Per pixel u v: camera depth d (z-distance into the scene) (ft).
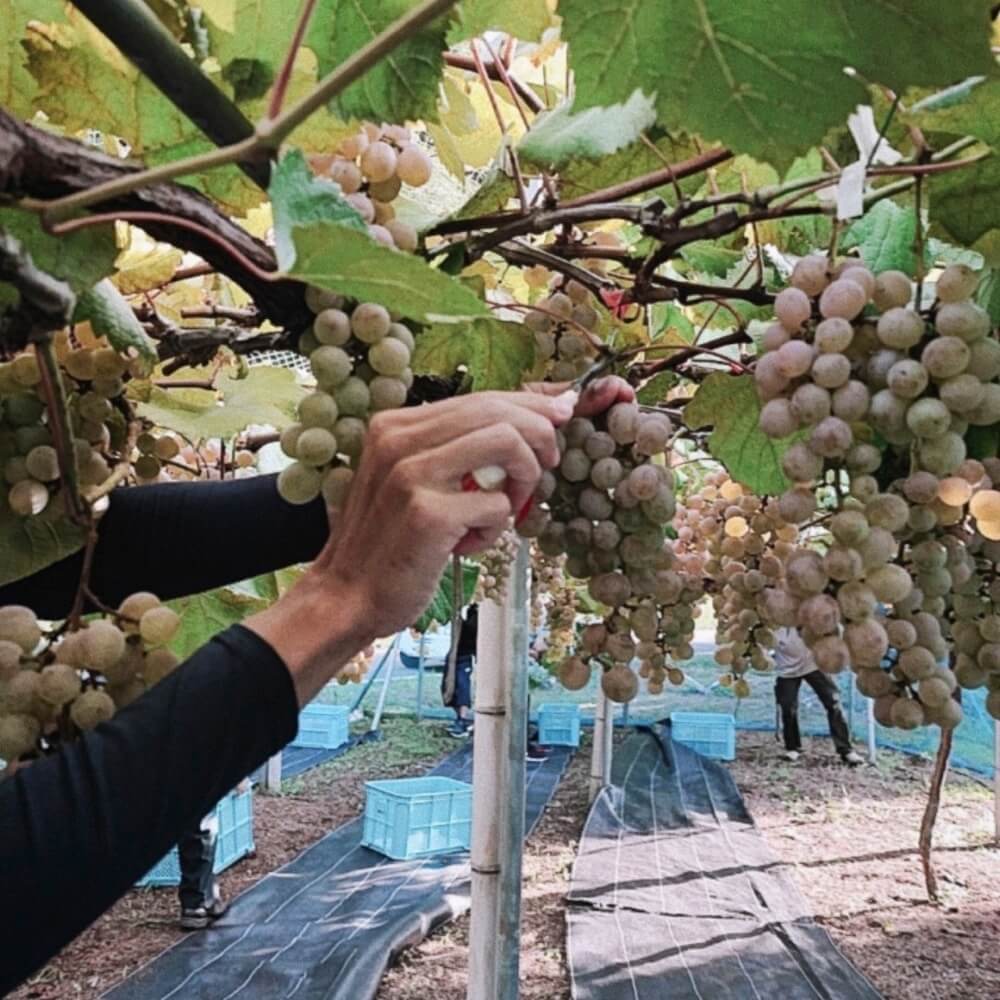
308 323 3.04
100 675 2.80
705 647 34.24
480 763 8.66
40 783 2.34
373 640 2.77
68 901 2.27
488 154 5.53
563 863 19.44
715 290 4.40
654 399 5.88
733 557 5.03
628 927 15.70
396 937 15.51
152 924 16.17
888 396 3.02
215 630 5.01
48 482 3.09
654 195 4.69
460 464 2.52
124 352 3.17
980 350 3.00
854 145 3.98
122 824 2.32
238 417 4.56
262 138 1.90
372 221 3.43
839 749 26.66
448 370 3.94
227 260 2.77
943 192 3.34
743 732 30.94
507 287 6.41
